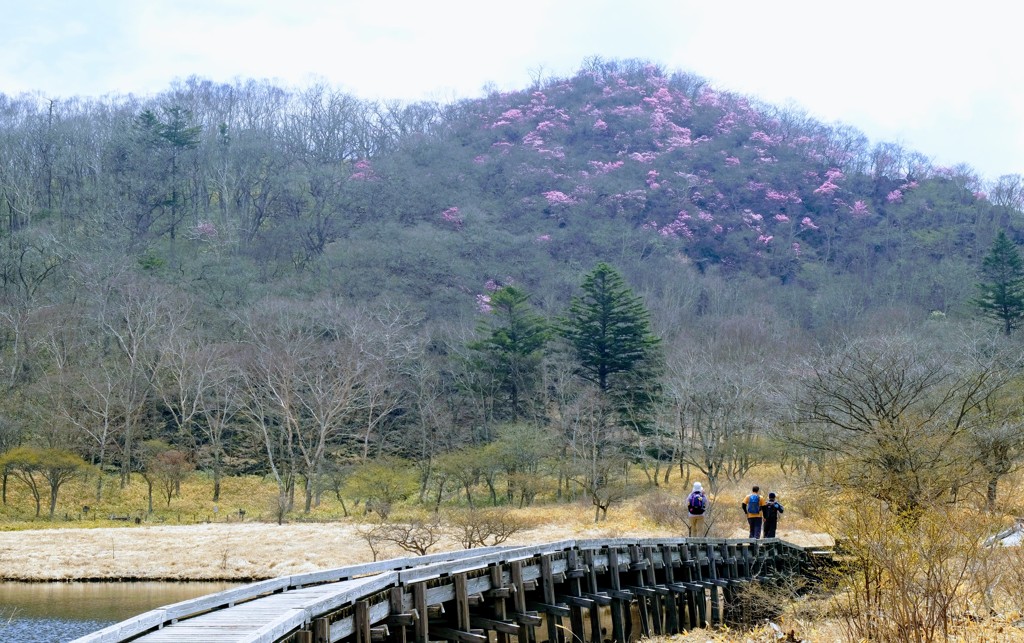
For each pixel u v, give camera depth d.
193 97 136.50
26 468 56.00
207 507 59.72
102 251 87.88
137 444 66.88
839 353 38.69
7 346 75.56
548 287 100.19
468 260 103.06
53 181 110.50
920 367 32.06
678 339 77.12
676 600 22.20
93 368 69.31
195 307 79.94
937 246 125.31
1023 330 67.38
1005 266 72.44
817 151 172.25
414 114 163.62
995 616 14.97
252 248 106.38
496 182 140.75
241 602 12.27
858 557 15.52
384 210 117.94
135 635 9.65
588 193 138.88
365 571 14.52
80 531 47.38
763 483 56.12
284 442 68.56
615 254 120.00
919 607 14.52
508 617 15.20
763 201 150.12
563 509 53.75
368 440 70.75
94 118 123.94
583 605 17.16
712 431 58.38
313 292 88.06
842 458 28.28
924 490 21.70
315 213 116.69
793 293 108.00
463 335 78.69
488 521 38.41
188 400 71.69
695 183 149.88
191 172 118.50
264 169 125.12
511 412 72.31
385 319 77.25
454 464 59.09
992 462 25.70
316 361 67.00
